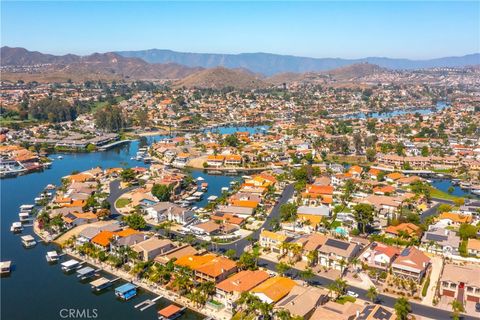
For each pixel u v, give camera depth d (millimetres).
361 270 190500
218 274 176875
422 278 182250
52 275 192375
